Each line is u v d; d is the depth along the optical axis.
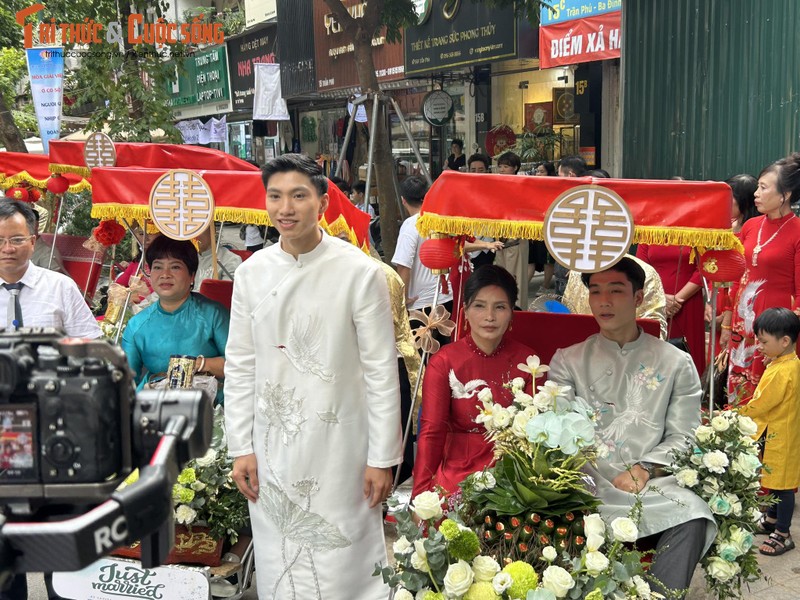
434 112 10.98
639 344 3.32
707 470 3.05
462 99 12.44
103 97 10.51
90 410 1.49
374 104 7.59
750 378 4.93
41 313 3.81
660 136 6.42
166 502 1.50
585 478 2.96
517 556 2.76
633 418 3.23
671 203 2.88
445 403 3.30
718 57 5.93
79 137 11.09
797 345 4.74
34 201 7.12
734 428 3.17
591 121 9.75
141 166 5.14
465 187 3.08
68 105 14.84
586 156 9.89
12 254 3.71
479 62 10.38
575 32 8.79
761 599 3.71
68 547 1.35
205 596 3.23
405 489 4.34
